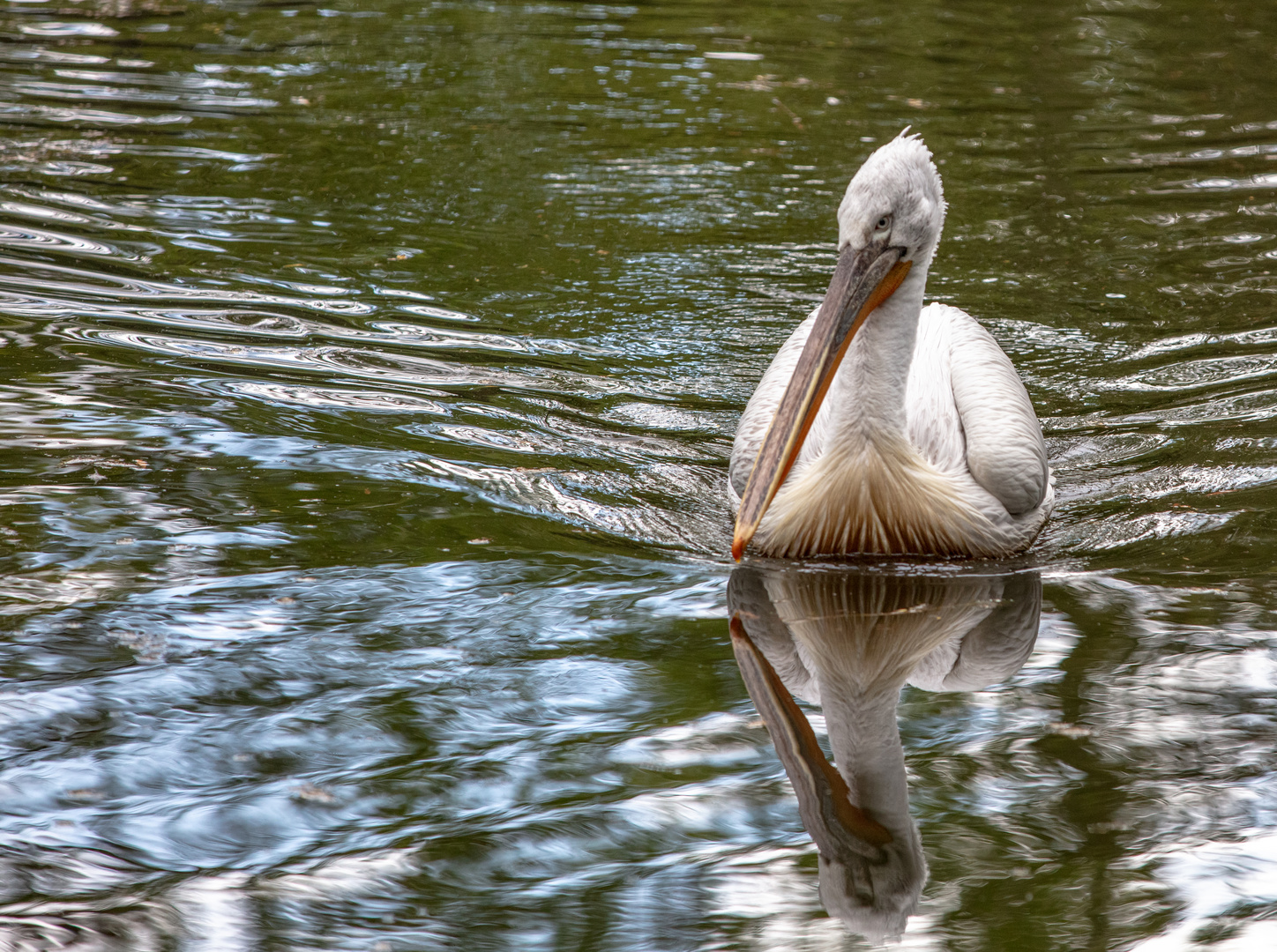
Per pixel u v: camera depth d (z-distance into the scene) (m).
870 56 25.06
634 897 6.23
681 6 28.19
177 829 6.61
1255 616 8.88
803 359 9.61
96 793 6.86
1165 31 26.92
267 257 15.68
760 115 21.48
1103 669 8.33
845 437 9.94
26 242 15.70
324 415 11.96
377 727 7.50
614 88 22.78
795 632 8.85
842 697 8.02
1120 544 10.20
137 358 12.95
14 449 10.95
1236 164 19.48
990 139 20.58
